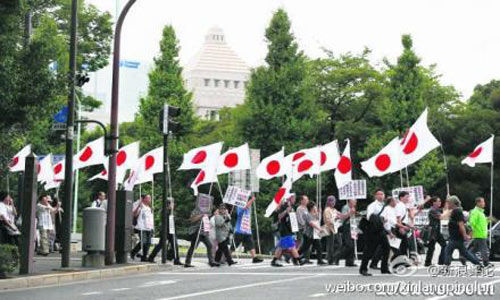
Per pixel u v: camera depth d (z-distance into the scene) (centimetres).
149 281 1650
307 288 1425
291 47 4469
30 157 1720
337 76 5106
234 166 2666
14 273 1692
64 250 1847
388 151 2564
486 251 2023
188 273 1900
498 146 4831
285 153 4334
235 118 4709
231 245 2678
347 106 5188
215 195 4825
